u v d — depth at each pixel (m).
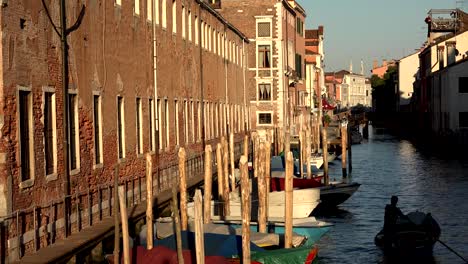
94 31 25.44
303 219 28.11
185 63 42.12
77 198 22.84
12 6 18.89
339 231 33.81
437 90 84.25
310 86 106.81
